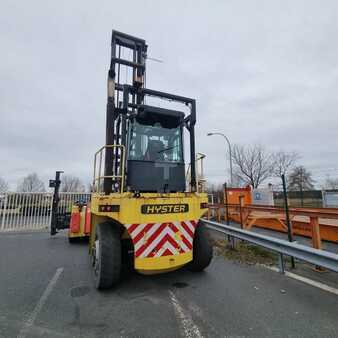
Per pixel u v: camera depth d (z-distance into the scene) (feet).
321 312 10.19
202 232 15.52
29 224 37.96
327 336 8.52
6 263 18.13
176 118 16.43
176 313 10.25
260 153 130.31
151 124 15.88
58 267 17.04
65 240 28.17
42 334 8.76
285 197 17.31
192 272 15.44
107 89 15.76
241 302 11.18
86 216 26.23
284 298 11.52
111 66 18.51
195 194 14.89
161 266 13.00
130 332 8.86
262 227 32.55
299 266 16.26
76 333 8.81
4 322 9.57
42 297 11.90
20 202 38.06
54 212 29.81
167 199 13.69
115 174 15.58
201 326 9.23
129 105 15.38
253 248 20.88
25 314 10.20
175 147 16.21
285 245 14.37
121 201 12.65
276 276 14.52
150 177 15.03
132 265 16.70
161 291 12.58
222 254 19.54
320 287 12.78
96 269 13.50
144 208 13.05
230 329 9.00
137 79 19.56
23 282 14.01
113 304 11.12
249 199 49.11
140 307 10.81
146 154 15.21
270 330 8.91
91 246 17.52
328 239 23.21
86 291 12.67
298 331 8.84
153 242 13.02
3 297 11.91
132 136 15.03
